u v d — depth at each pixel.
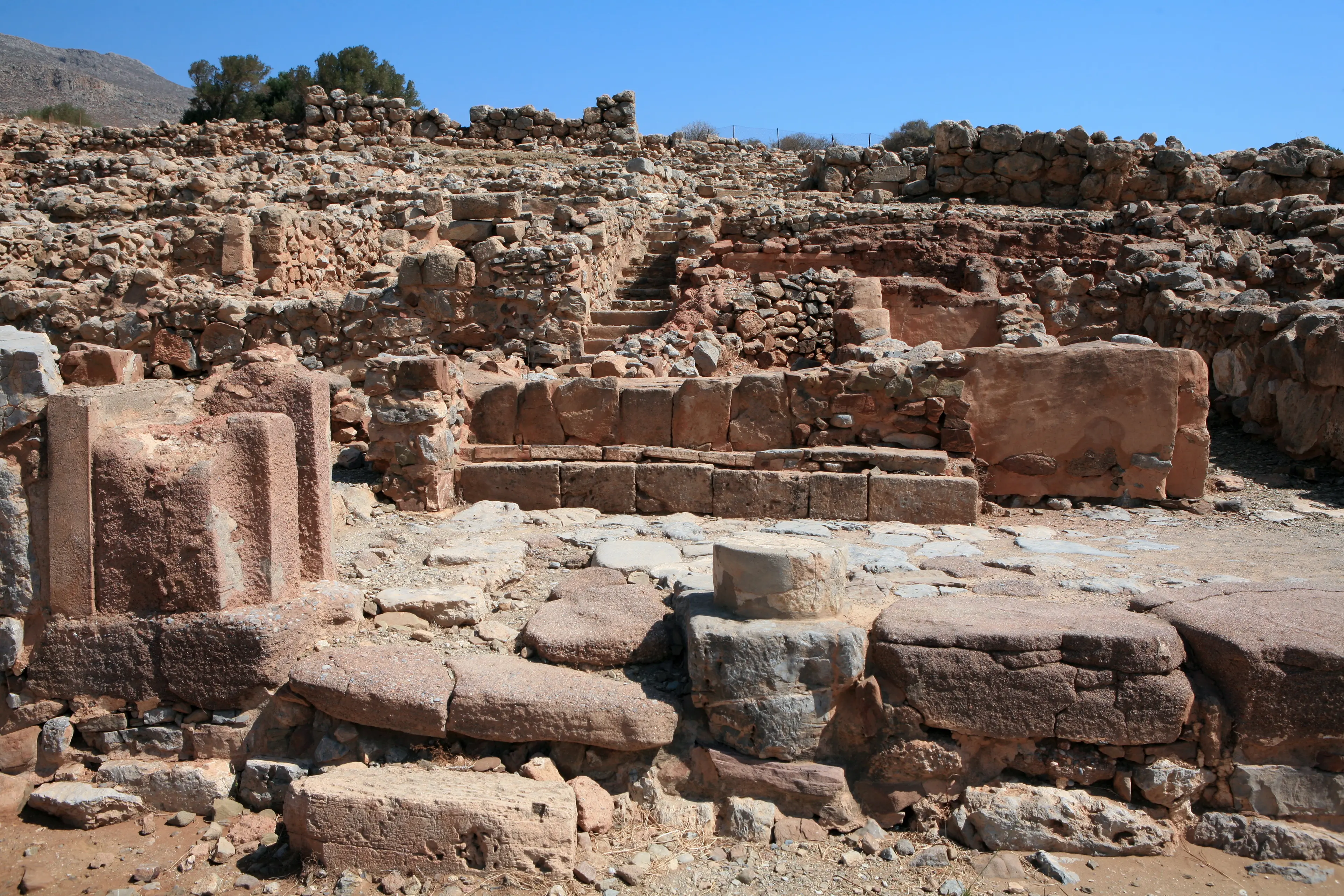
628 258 13.56
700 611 4.19
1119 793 3.91
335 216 13.22
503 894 3.54
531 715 3.94
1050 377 6.91
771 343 10.95
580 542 5.77
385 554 5.46
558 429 7.31
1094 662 3.85
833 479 6.56
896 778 4.01
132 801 4.11
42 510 4.19
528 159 20.06
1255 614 4.07
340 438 8.46
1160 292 10.88
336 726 4.14
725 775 3.97
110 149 20.69
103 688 4.21
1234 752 3.85
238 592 4.25
